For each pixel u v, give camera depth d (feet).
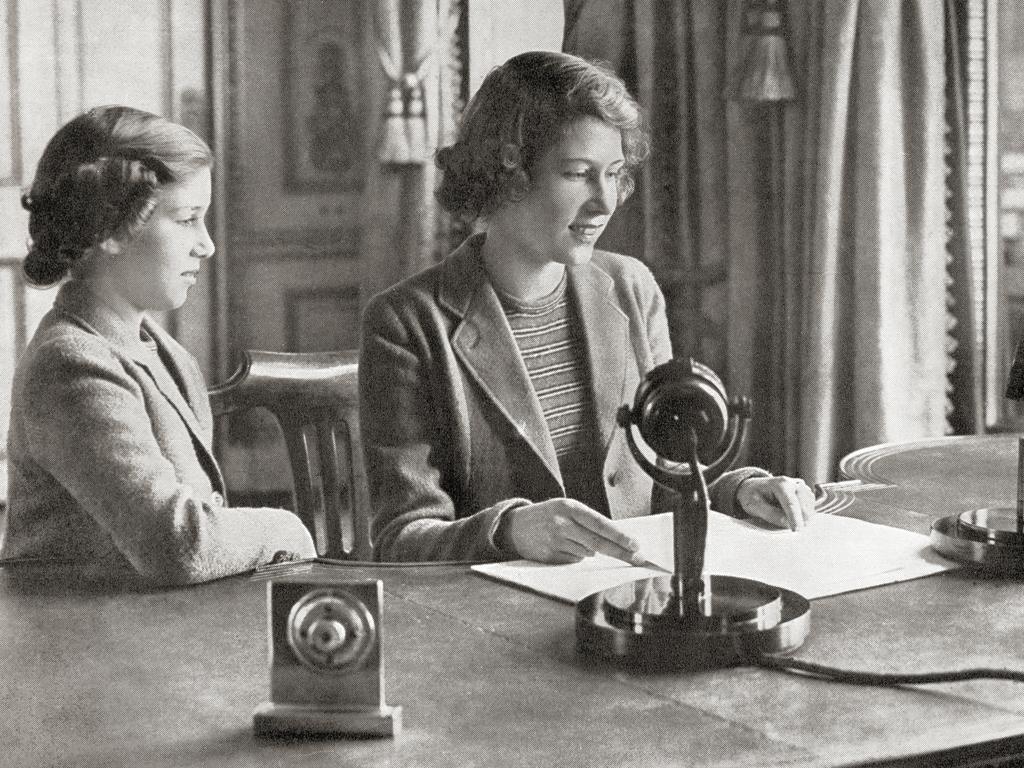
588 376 7.55
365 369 7.25
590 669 4.53
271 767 3.79
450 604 5.32
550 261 7.41
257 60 16.53
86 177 6.08
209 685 4.46
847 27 13.23
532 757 3.80
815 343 13.67
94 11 15.79
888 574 5.56
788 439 14.38
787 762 3.73
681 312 16.26
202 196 6.34
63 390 5.95
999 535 5.68
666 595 4.91
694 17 15.74
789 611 4.79
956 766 3.85
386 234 16.19
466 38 16.07
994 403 14.21
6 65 15.38
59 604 5.40
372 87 16.16
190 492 5.87
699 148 15.90
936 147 13.30
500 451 7.24
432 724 4.06
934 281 13.46
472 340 7.24
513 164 6.95
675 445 4.89
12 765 3.82
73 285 6.32
